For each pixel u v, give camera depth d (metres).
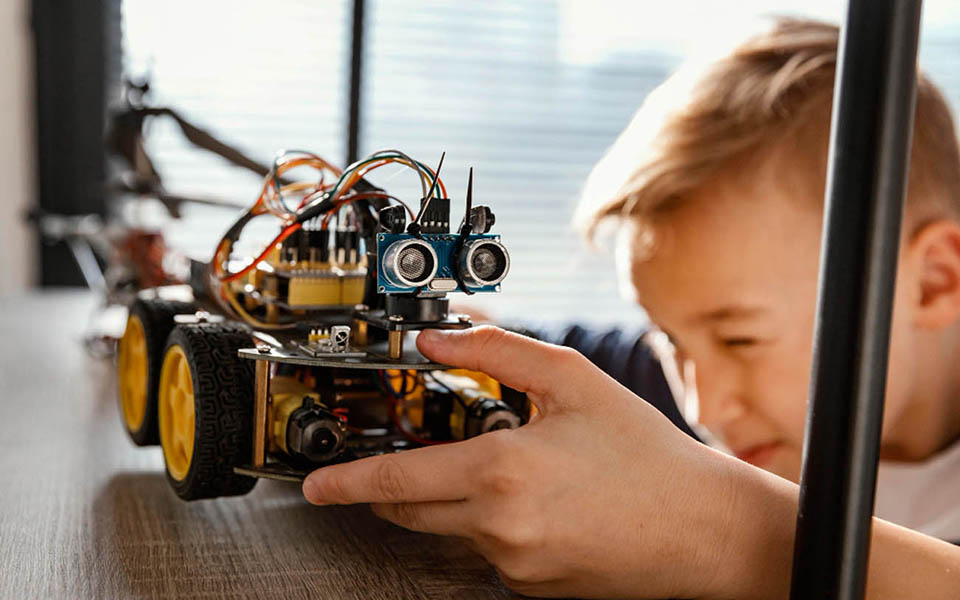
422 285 0.45
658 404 1.00
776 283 0.74
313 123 1.71
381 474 0.42
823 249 0.35
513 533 0.41
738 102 0.76
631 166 0.80
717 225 0.75
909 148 0.35
